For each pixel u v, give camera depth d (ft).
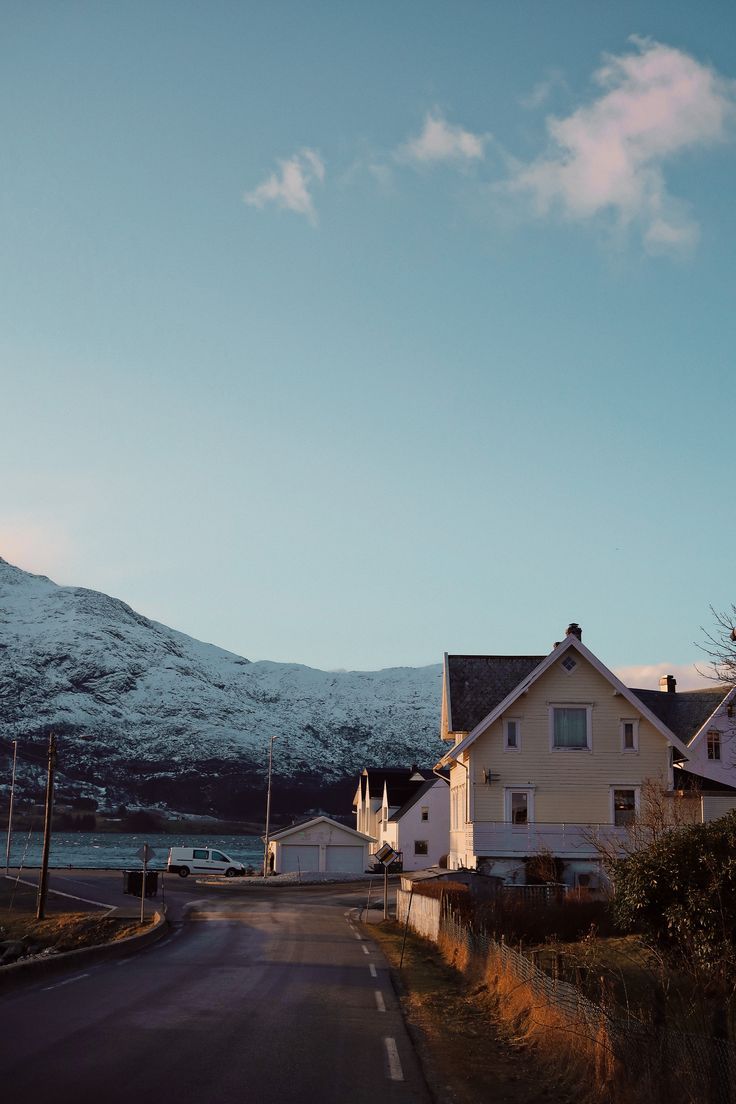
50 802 161.27
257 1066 43.98
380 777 345.31
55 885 208.74
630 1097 38.04
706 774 164.45
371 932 125.70
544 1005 53.21
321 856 272.31
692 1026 41.98
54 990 66.80
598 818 150.92
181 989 69.05
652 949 60.39
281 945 106.63
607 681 154.20
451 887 115.55
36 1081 38.86
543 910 99.04
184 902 178.19
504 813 151.43
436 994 71.51
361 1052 49.19
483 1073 46.26
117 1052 45.34
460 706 160.45
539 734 153.69
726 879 58.23
